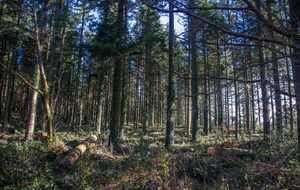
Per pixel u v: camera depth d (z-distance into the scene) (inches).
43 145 277.7
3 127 609.3
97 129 665.6
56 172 188.2
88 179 179.3
